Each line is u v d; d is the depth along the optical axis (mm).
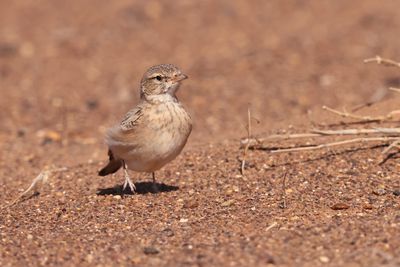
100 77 27719
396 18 32406
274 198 13523
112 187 15133
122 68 28578
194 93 25531
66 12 35312
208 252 11078
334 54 28750
